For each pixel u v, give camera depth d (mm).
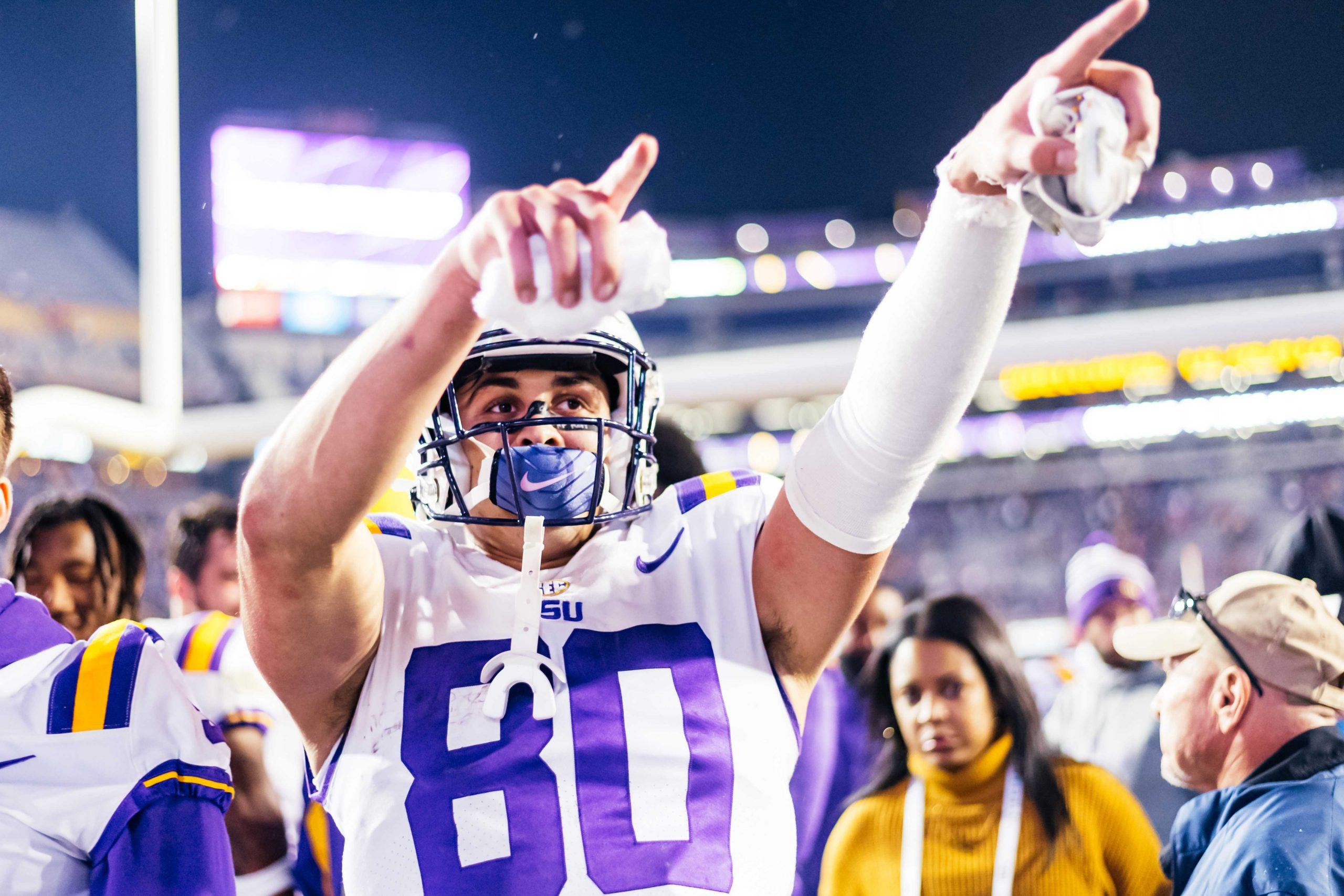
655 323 17172
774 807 1055
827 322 17500
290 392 15500
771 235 17328
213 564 2705
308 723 1088
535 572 1087
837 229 17453
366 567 1026
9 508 1327
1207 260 15516
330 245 15320
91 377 14672
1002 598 17188
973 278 968
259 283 15094
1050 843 2020
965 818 2086
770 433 16734
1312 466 17328
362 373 892
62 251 15008
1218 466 17500
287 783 2355
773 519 1128
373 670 1080
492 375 1164
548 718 1029
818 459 1069
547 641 1079
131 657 1198
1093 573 3652
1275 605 1662
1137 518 17453
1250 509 17250
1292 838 1489
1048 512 17781
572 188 820
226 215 14961
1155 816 2592
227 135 14977
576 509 1117
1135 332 13695
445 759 1021
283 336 15344
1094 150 801
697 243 17281
